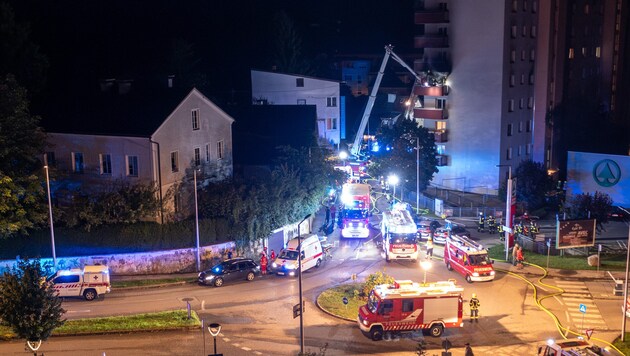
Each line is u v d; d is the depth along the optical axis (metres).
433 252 59.03
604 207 68.00
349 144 103.19
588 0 98.19
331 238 64.06
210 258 54.62
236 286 49.31
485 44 89.00
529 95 93.31
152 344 37.88
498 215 72.69
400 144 84.19
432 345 38.56
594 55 101.12
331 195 75.75
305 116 85.56
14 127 48.81
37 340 34.75
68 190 55.53
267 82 99.88
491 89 89.44
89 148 54.97
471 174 93.06
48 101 61.78
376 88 95.38
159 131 54.31
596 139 100.56
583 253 57.91
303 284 49.53
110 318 41.31
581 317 43.00
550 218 80.25
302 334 35.12
